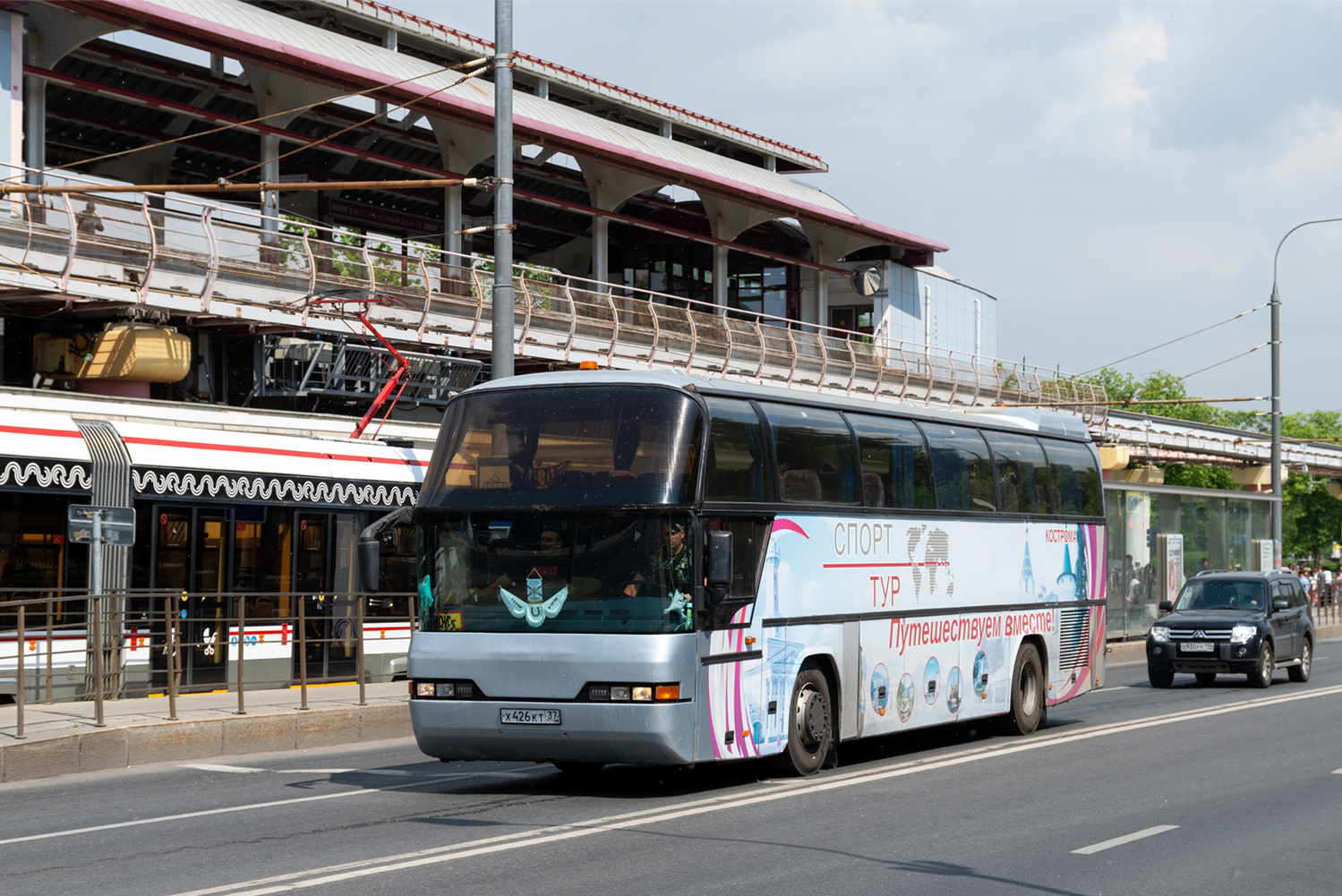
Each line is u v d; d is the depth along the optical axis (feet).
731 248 156.97
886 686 45.91
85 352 87.10
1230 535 129.08
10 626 55.83
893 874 27.76
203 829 32.89
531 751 37.19
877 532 46.03
